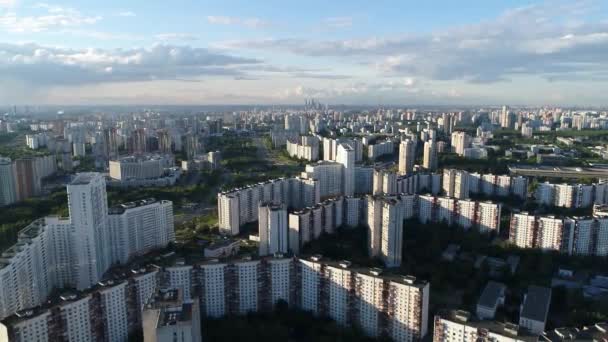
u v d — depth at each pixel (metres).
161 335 187.25
